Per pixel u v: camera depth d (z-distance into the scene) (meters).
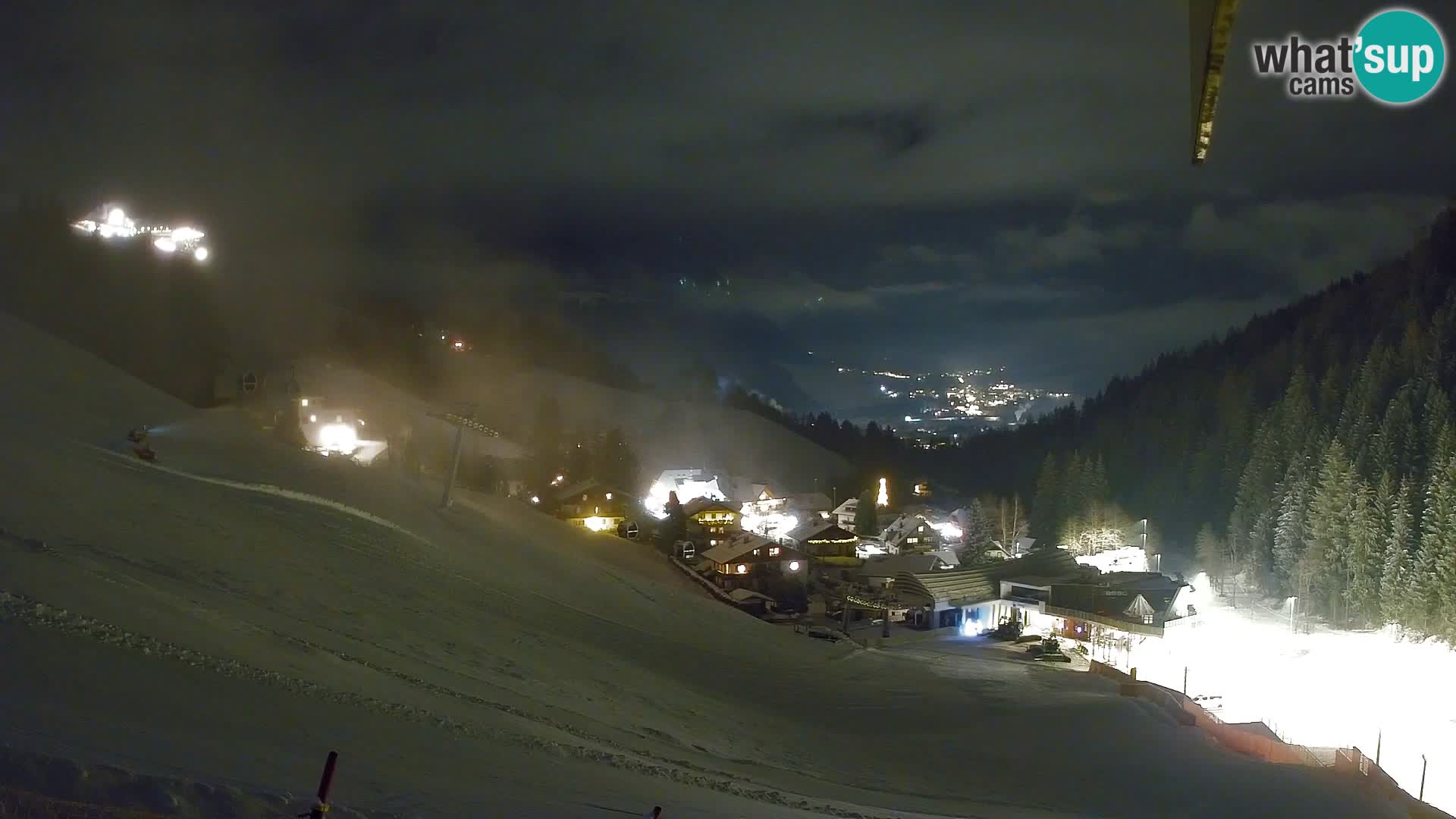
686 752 18.12
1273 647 54.38
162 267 97.94
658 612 40.25
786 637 45.44
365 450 69.44
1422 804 22.08
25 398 34.19
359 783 9.34
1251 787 23.47
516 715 16.02
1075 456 92.94
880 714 30.58
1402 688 46.78
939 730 28.83
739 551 71.81
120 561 17.89
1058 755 26.45
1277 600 66.00
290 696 11.97
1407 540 57.06
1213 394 102.88
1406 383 71.50
